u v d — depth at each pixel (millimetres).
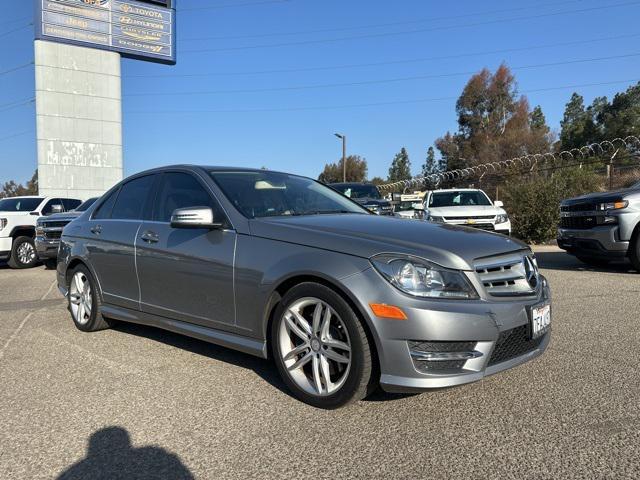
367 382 3189
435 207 12945
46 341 5090
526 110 58188
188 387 3797
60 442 3000
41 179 23047
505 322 3158
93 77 23859
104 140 24156
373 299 3061
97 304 5199
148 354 4609
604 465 2635
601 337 4898
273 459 2770
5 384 3924
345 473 2617
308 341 3416
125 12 24328
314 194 4766
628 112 58781
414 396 3555
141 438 3029
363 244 3273
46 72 22969
